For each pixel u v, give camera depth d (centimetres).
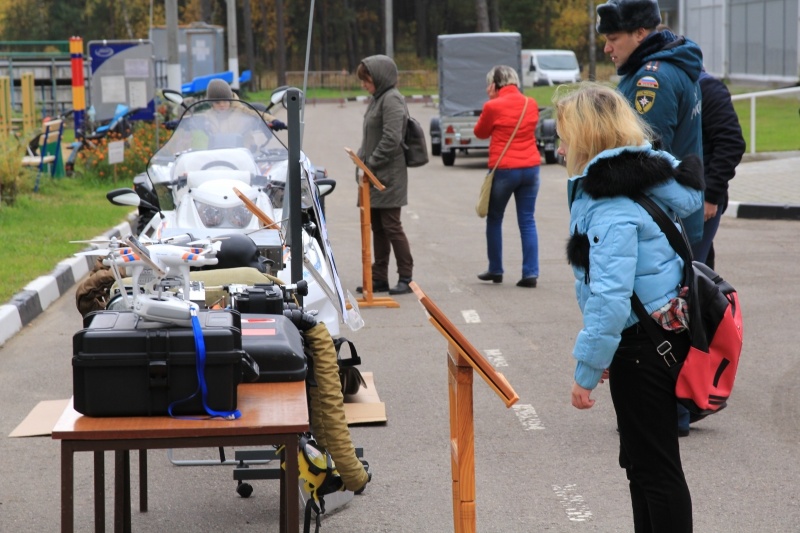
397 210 1014
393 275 1141
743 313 911
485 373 342
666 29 580
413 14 10431
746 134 2595
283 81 7862
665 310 375
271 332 398
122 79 2214
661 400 380
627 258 366
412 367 770
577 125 380
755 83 4406
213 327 344
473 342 834
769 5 4228
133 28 8356
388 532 475
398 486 534
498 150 1034
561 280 1095
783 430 607
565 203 1783
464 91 2661
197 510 507
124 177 1933
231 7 3634
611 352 367
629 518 486
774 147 2289
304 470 430
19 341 855
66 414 346
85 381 338
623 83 580
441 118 2555
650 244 375
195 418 341
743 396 676
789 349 790
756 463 554
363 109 5219
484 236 1422
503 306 969
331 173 2278
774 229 1397
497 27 9325
